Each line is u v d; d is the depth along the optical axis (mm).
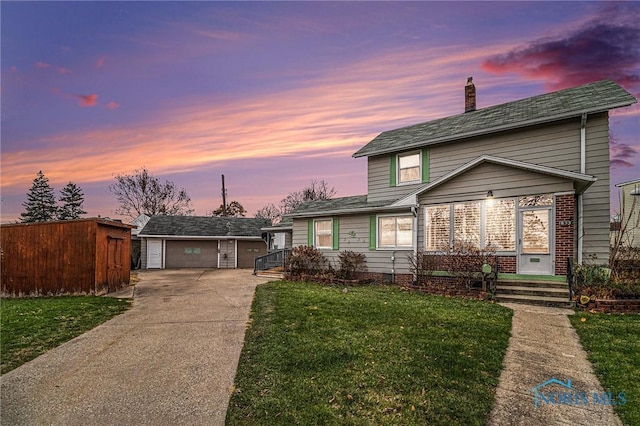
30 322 7281
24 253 11156
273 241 24016
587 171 10203
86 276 11070
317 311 7816
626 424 3350
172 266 24672
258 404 3734
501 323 6691
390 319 7027
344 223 15055
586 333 5984
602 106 9805
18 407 3734
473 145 12523
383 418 3430
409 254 12875
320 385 4133
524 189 10078
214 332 6531
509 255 10258
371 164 15383
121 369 4781
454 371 4488
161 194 40469
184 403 3803
